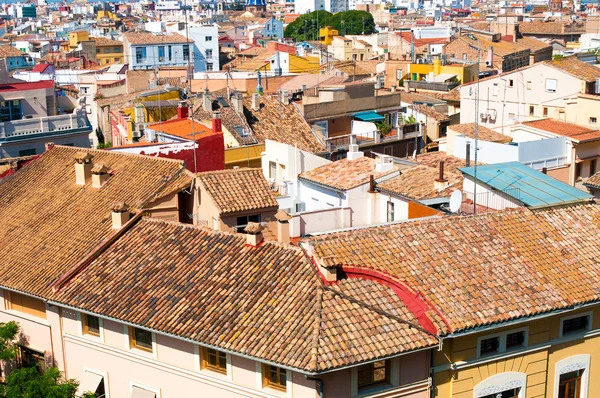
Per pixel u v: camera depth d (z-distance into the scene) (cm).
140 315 3275
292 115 7856
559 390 3438
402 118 8675
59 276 3681
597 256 3556
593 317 3441
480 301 3177
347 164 5872
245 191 4262
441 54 12269
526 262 3434
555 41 15900
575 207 3859
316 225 4816
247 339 2983
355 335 2908
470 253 3419
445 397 3136
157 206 4150
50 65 12612
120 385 3475
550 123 7012
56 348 3703
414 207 4631
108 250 3738
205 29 14575
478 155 6206
